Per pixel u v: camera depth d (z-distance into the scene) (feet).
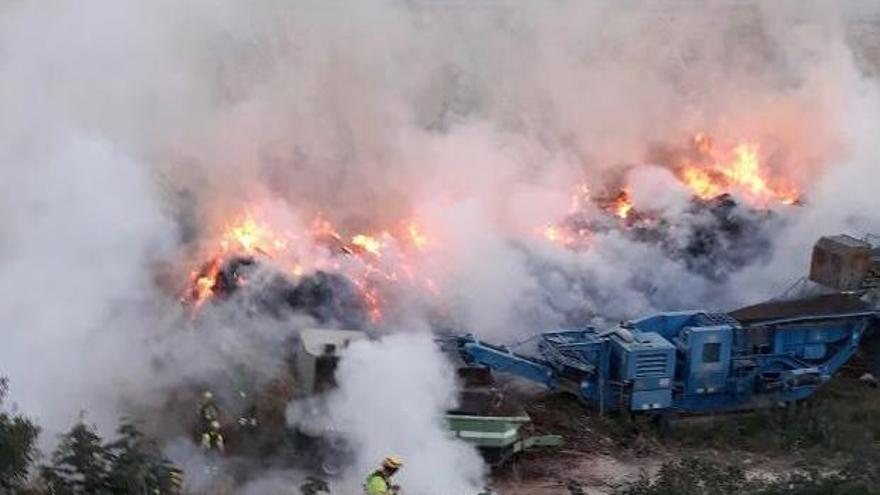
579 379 72.74
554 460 69.10
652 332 74.54
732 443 72.59
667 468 63.10
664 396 72.84
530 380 73.31
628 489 63.26
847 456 69.36
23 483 53.67
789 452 71.31
